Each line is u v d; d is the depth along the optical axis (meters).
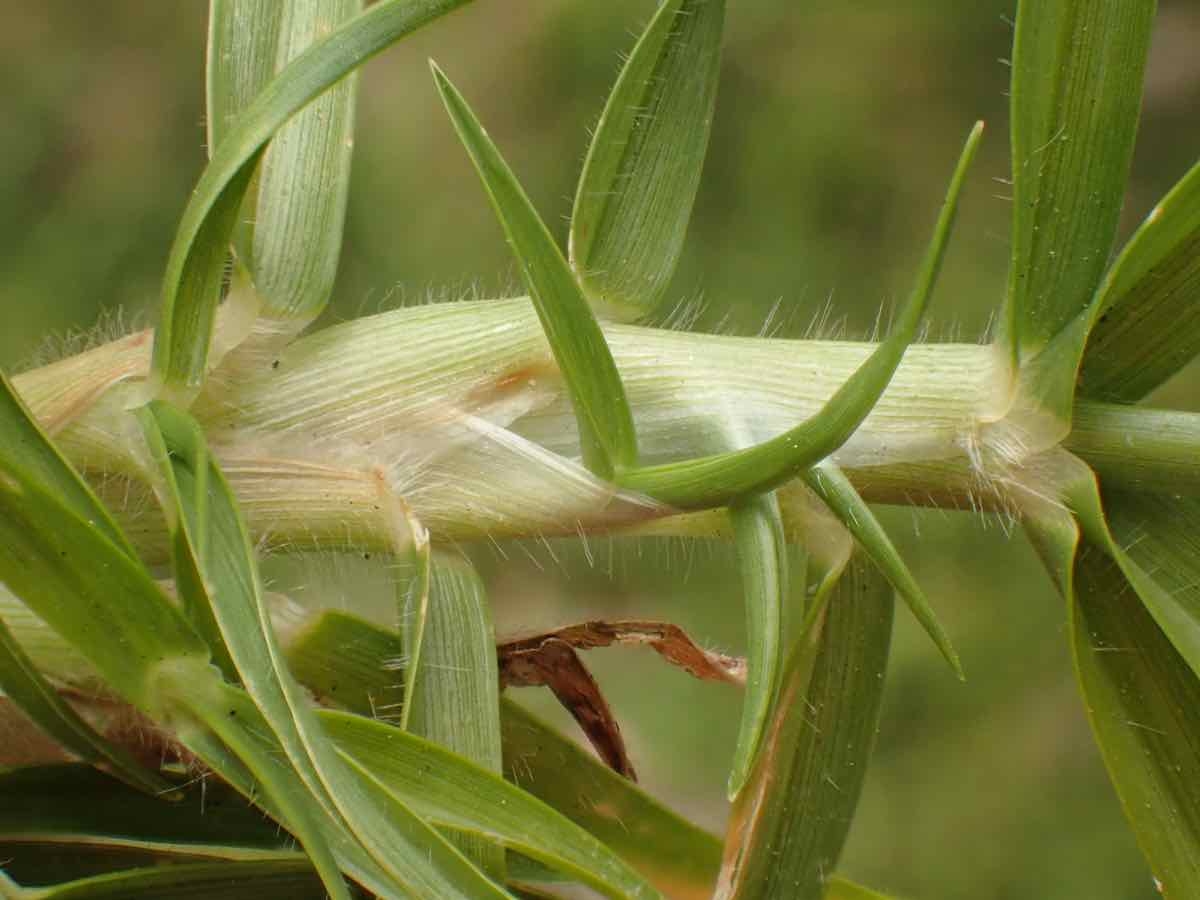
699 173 0.07
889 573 0.06
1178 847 0.07
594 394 0.06
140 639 0.06
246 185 0.06
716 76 0.07
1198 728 0.07
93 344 0.08
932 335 0.23
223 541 0.06
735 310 0.23
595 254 0.07
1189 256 0.07
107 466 0.07
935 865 0.22
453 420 0.07
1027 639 0.22
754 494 0.06
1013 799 0.22
